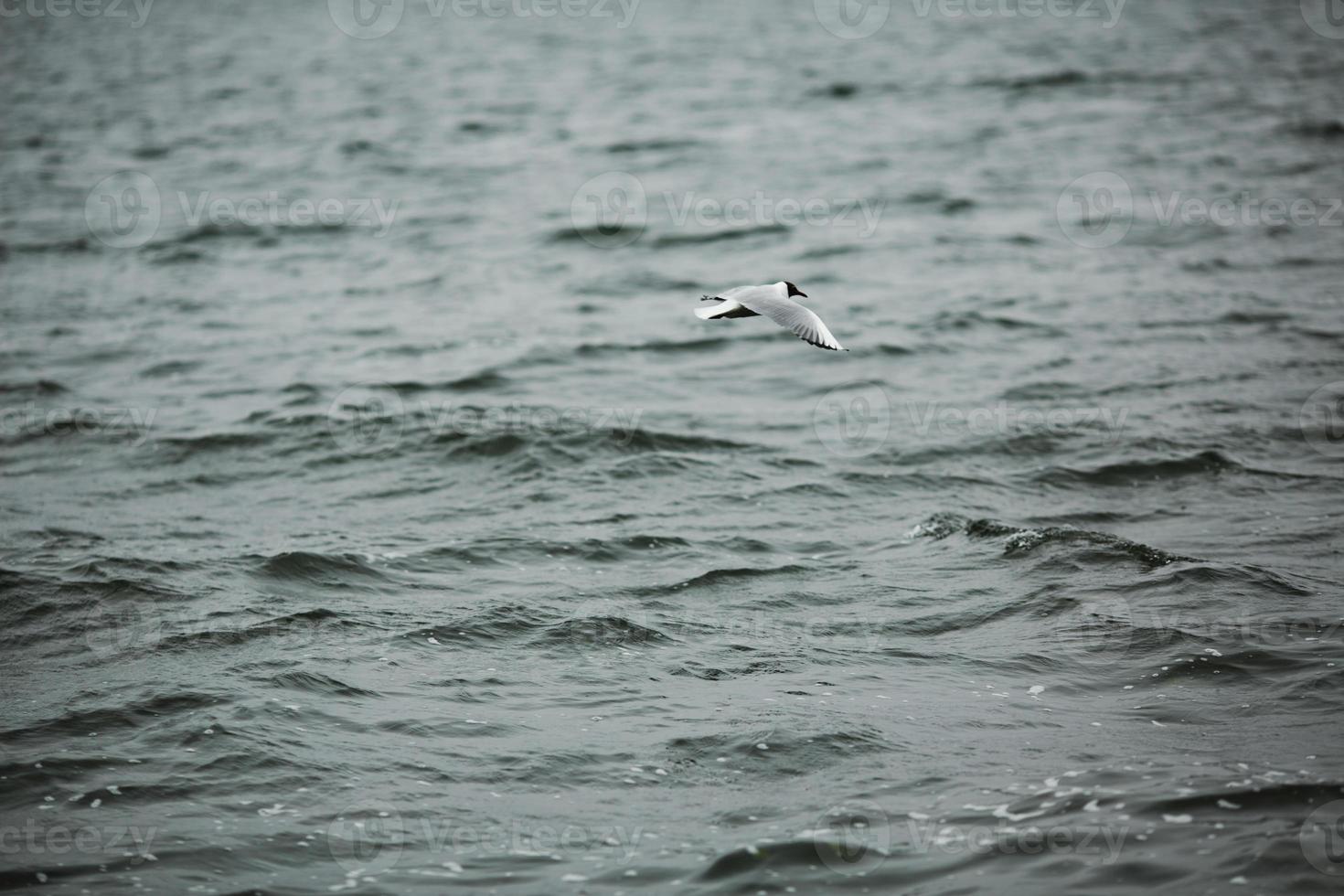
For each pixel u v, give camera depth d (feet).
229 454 77.15
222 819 40.45
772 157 174.50
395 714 46.88
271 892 36.91
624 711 47.11
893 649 51.88
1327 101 192.54
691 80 245.24
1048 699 47.29
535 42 309.63
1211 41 261.44
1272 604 53.98
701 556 61.93
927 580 58.34
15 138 199.82
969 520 64.28
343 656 51.37
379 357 96.27
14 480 73.67
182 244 135.23
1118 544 59.98
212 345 100.58
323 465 75.25
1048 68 237.45
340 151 185.98
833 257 125.29
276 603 56.49
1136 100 202.80
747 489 70.79
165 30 343.87
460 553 62.34
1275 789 40.16
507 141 191.11
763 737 44.83
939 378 89.45
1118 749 43.42
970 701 47.24
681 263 125.29
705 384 89.61
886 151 175.42
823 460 74.74
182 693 48.03
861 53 271.49
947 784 41.75
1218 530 63.41
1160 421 78.89
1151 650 50.49
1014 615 54.39
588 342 99.25
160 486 72.64
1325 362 88.69
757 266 122.93
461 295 114.93
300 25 352.90
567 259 127.34
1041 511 67.00
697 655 51.75
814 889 36.78
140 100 235.81
